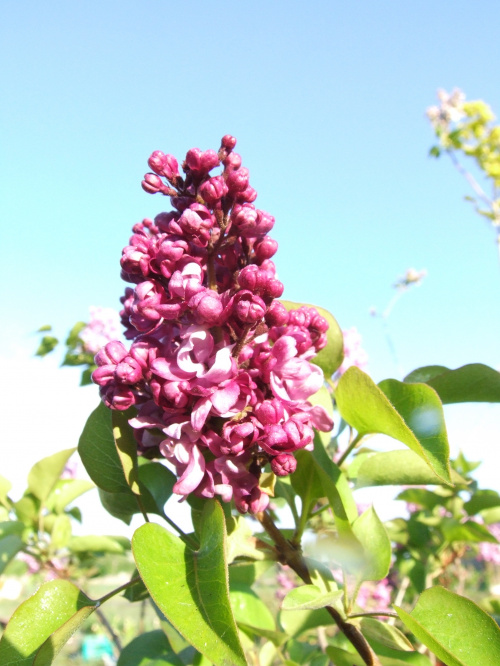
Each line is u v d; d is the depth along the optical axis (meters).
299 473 0.25
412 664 0.24
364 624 0.24
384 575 0.24
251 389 0.21
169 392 0.21
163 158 0.24
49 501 0.49
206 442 0.21
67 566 0.57
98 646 1.00
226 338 0.22
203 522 0.21
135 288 0.22
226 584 0.17
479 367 0.27
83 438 0.26
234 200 0.23
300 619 0.32
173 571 0.19
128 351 0.23
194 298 0.20
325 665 0.36
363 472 0.29
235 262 0.23
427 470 0.28
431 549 0.51
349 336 0.47
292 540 0.25
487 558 0.85
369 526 0.25
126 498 0.27
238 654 0.16
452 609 0.20
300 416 0.21
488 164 1.11
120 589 0.22
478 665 0.19
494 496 0.45
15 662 0.20
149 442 0.24
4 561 0.43
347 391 0.24
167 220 0.23
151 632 0.31
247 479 0.22
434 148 1.14
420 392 0.22
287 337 0.21
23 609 0.21
